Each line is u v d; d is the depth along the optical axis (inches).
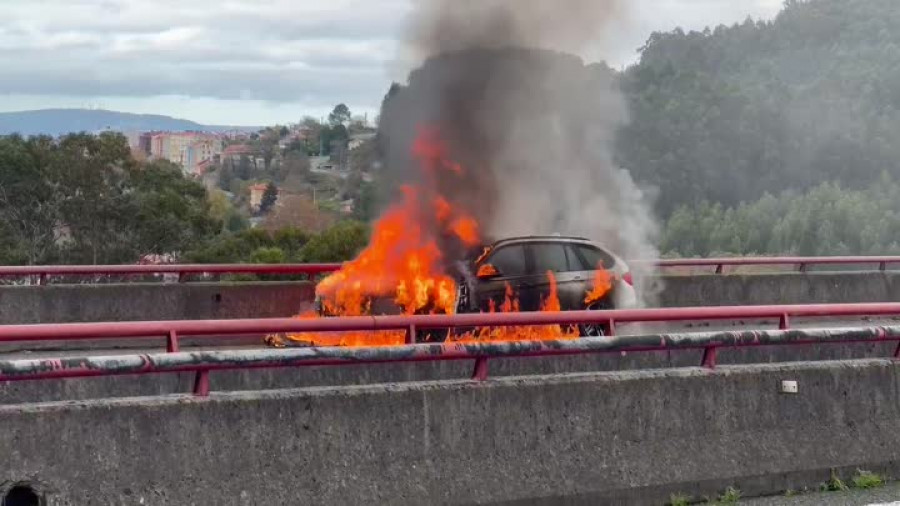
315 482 275.7
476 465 297.9
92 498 248.8
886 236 3363.7
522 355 315.9
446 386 297.7
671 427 328.2
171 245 1931.6
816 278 861.2
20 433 243.3
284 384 422.3
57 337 320.8
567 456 310.7
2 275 631.2
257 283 689.0
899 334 374.6
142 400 259.8
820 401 354.6
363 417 284.7
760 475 338.3
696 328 749.3
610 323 391.5
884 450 361.7
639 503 318.7
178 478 259.6
